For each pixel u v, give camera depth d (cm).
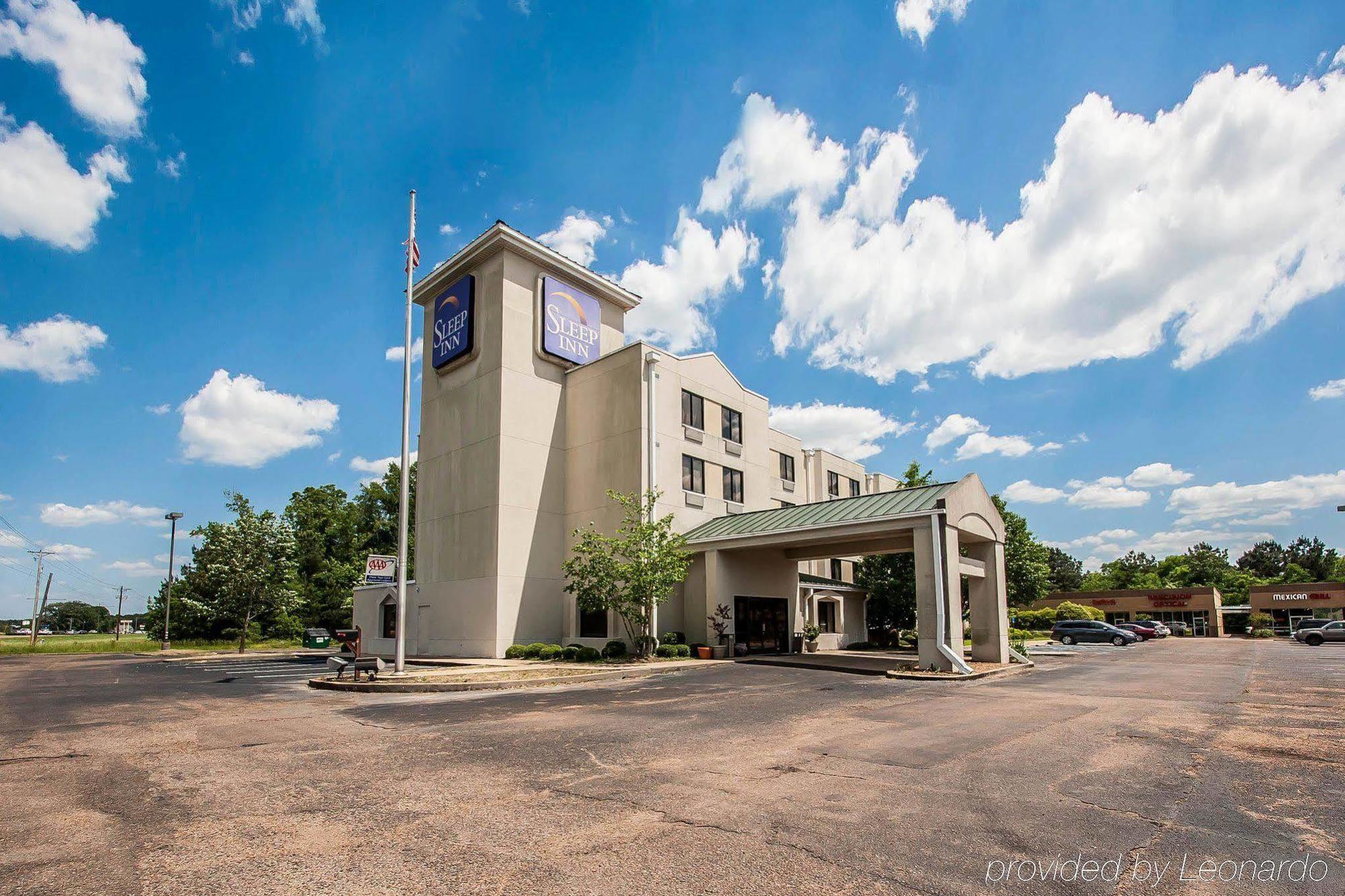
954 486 2195
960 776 765
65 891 467
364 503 6219
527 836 570
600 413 2898
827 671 2064
